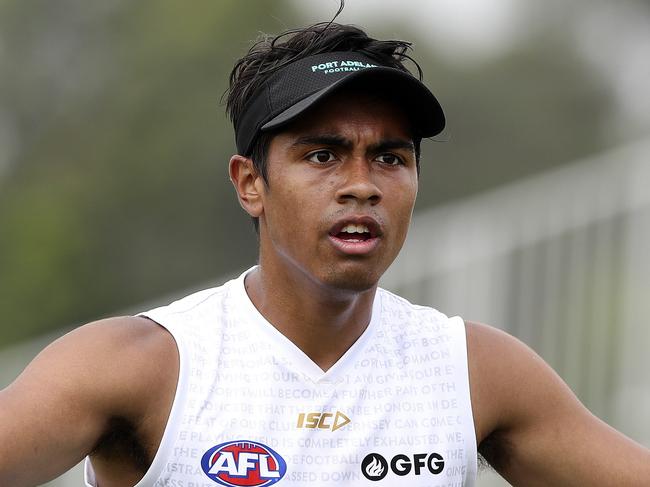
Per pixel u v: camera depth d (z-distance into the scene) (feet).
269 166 30.94
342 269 30.07
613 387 70.69
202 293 33.04
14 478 28.81
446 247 74.90
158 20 188.55
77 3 193.16
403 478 30.86
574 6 185.26
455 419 31.60
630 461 32.22
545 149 175.32
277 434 30.50
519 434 32.71
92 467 32.24
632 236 71.31
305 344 31.37
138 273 177.37
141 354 30.40
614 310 71.31
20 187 188.24
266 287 31.78
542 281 73.00
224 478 30.04
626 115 179.01
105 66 189.67
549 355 72.38
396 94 30.45
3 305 176.35
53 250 177.58
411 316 33.30
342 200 30.01
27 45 194.18
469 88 176.04
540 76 179.63
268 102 30.99
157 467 30.12
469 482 31.99
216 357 31.04
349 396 31.27
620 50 184.85
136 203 180.14
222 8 185.26
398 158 30.96
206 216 177.27
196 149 178.81
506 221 74.08
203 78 183.21
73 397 29.37
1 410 28.84
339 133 30.09
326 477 30.37
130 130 183.21
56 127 189.06
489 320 73.31
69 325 176.76
